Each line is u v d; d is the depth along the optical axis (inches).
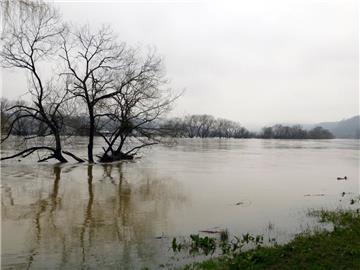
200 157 1915.6
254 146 3558.1
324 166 1565.0
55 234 525.0
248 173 1250.6
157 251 450.3
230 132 7455.7
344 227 511.8
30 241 494.0
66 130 1483.8
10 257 434.9
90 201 747.4
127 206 707.4
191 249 454.9
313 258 370.6
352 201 748.0
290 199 787.4
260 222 586.9
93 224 578.6
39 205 703.1
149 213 653.3
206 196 816.3
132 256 434.6
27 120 1537.9
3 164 1334.9
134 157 1728.6
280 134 7844.5
